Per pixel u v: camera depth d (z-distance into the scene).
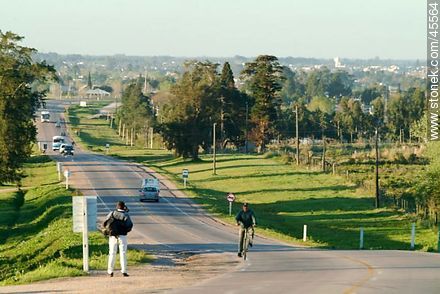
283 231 144.25
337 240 137.38
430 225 161.00
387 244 131.75
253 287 53.88
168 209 167.75
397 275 62.84
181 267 70.69
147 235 117.38
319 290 52.22
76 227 63.88
